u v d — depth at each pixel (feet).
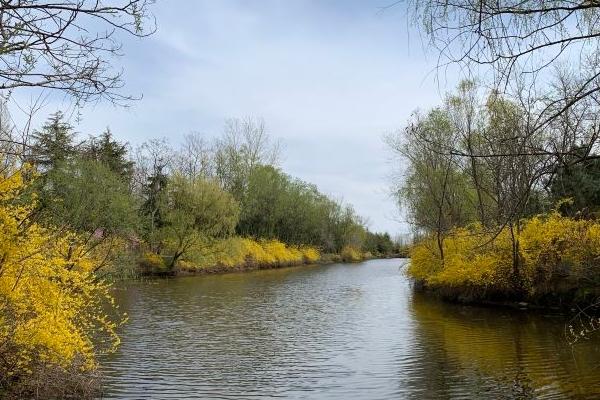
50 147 27.25
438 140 79.82
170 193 137.28
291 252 206.69
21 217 28.40
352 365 40.06
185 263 136.77
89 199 71.15
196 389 33.73
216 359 42.06
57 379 29.78
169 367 39.32
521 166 15.66
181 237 131.23
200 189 138.31
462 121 80.94
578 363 38.06
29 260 28.43
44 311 28.86
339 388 33.99
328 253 250.37
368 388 33.86
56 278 32.86
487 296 71.05
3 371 28.07
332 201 262.47
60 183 67.46
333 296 89.56
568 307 60.95
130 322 59.67
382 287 107.76
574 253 58.95
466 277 70.23
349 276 141.79
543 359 39.75
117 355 43.09
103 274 69.87
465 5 12.74
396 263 228.63
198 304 76.64
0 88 14.96
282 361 41.39
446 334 51.49
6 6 13.66
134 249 115.55
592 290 58.29
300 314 67.51
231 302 79.46
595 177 28.17
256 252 175.11
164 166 151.12
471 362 39.78
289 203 204.54
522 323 55.98
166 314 66.28
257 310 71.05
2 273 27.53
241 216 178.91
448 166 80.12
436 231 86.33
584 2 11.81
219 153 185.47
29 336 27.81
